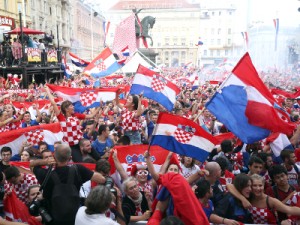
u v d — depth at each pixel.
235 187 4.48
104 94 9.70
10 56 20.55
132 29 21.53
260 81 6.07
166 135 5.32
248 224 4.21
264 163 5.86
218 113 5.98
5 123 7.85
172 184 3.54
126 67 18.02
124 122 8.66
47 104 11.30
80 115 8.55
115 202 4.18
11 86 17.72
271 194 5.13
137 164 5.63
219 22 108.44
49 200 4.06
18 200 4.75
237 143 7.60
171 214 3.62
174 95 9.57
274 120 5.96
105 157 6.56
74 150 6.60
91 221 3.42
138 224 4.32
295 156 6.15
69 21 64.94
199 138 5.32
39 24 49.19
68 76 23.92
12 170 4.85
